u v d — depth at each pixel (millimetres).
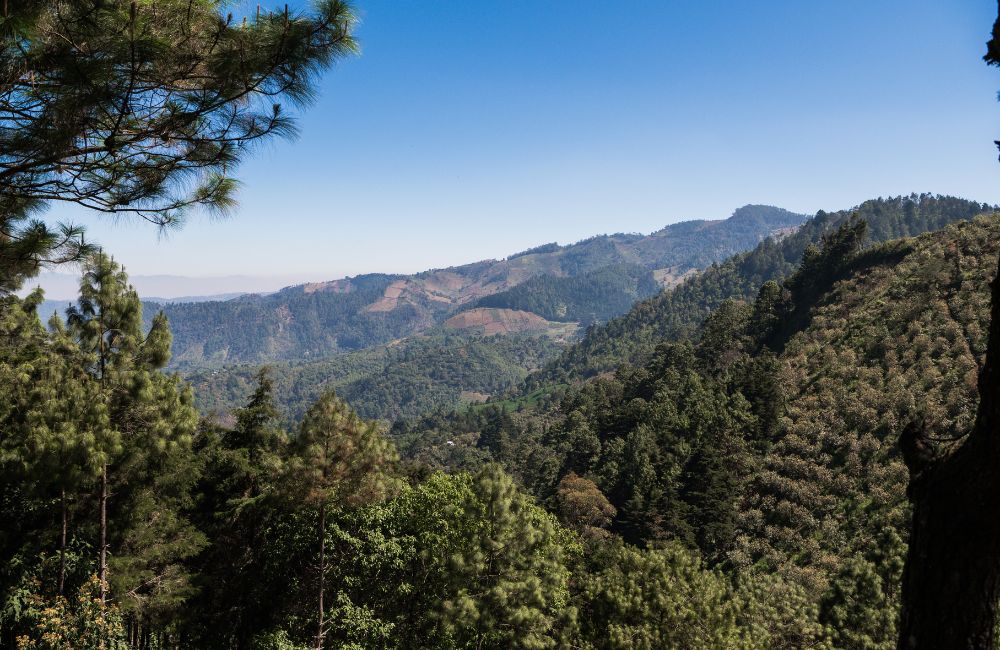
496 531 17047
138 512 15992
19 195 5918
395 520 18781
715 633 19391
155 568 17000
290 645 15883
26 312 18500
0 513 15094
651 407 81500
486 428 170375
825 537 45344
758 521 49938
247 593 19391
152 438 14656
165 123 5840
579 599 21906
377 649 16547
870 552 28891
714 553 48719
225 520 19953
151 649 20906
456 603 15641
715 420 64188
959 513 3160
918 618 3383
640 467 60906
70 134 5410
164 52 4949
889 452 50156
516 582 16562
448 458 151625
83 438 12977
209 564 20188
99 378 14430
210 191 6746
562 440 109938
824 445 55625
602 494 60781
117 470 14625
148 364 15125
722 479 53125
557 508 53000
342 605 17359
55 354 14492
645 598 20406
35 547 14742
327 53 5645
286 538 17922
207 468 20609
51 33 4590
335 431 14688
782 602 25516
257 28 5402
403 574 18750
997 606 3186
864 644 23141
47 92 5070
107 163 6109
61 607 12938
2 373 14258
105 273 14188
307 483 14391
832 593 26391
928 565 3330
